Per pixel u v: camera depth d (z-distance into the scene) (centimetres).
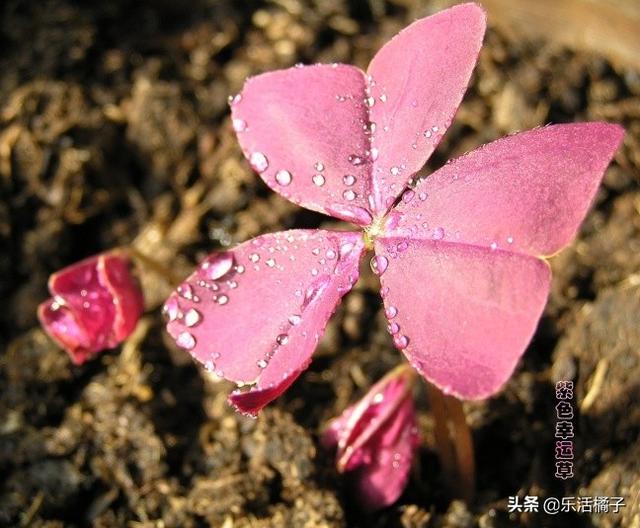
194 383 13
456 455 11
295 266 9
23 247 14
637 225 14
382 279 8
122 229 15
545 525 11
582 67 16
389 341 13
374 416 11
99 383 13
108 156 15
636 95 15
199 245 15
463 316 8
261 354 9
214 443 12
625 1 15
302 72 10
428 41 9
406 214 9
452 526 11
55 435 12
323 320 8
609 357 12
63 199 14
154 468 12
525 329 7
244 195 15
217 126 15
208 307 9
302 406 13
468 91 16
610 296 12
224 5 17
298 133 9
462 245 8
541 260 8
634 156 14
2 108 15
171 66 16
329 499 11
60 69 16
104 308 11
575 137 8
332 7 17
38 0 17
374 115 9
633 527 10
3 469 12
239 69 16
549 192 8
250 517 11
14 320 14
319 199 9
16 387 13
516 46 16
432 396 11
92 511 12
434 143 9
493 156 8
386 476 11
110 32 17
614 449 11
